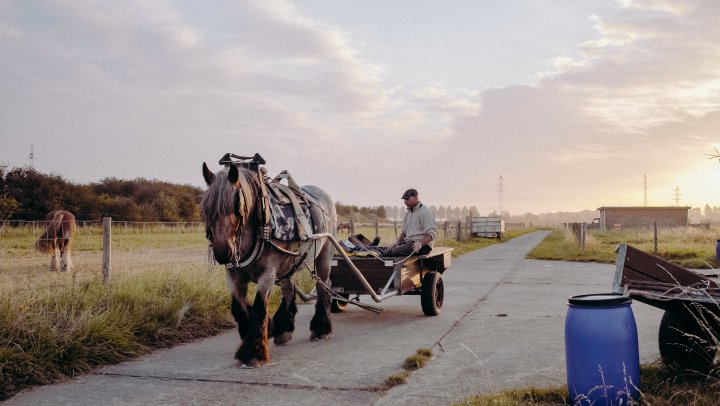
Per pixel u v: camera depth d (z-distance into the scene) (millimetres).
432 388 5148
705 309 4602
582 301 4348
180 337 7336
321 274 7590
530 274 16047
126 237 26688
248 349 5973
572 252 25000
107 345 6281
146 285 8383
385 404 4730
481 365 5926
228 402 4844
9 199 32438
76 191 37656
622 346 4215
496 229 44406
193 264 11258
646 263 5004
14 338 5781
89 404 4824
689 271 5055
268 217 6039
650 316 8656
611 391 4176
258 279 6266
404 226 9375
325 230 7418
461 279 14766
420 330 7902
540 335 7434
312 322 7383
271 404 4777
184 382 5434
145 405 4785
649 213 69688
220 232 5504
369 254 8742
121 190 47219
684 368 5148
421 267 9250
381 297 7883
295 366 5984
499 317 8883
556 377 5398
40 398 4988
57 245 12961
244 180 5836
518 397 4602
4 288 7242
